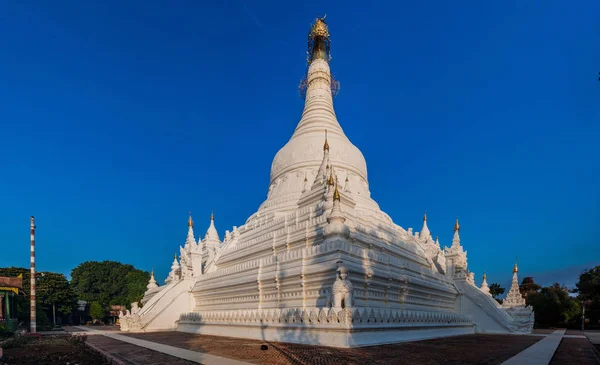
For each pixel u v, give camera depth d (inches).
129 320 1526.8
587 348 904.3
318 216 1382.9
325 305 973.8
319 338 818.8
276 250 1454.2
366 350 726.5
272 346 801.6
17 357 809.5
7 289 1926.7
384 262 1186.0
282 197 1935.3
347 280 848.3
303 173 1980.8
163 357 681.0
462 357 666.8
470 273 1791.3
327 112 2332.7
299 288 1075.9
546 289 2891.2
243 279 1289.4
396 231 1818.4
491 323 1542.8
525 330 1523.1
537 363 604.4
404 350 744.3
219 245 2132.1
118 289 3742.6
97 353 835.4
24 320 2206.0
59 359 780.6
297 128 2346.2
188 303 1633.9
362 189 2036.2
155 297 1647.4
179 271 1841.8
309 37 2696.9
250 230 1910.7
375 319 851.4
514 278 1823.3
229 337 1102.4
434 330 1155.3
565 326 2610.7
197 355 684.1
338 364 562.3
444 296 1540.4
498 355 707.4
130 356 716.0
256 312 1041.5
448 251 1763.0
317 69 2498.8
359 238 1262.3
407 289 1217.4
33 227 1640.0
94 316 3110.2
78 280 3700.8
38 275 2920.8
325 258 1024.9
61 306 2960.1
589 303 2632.9
